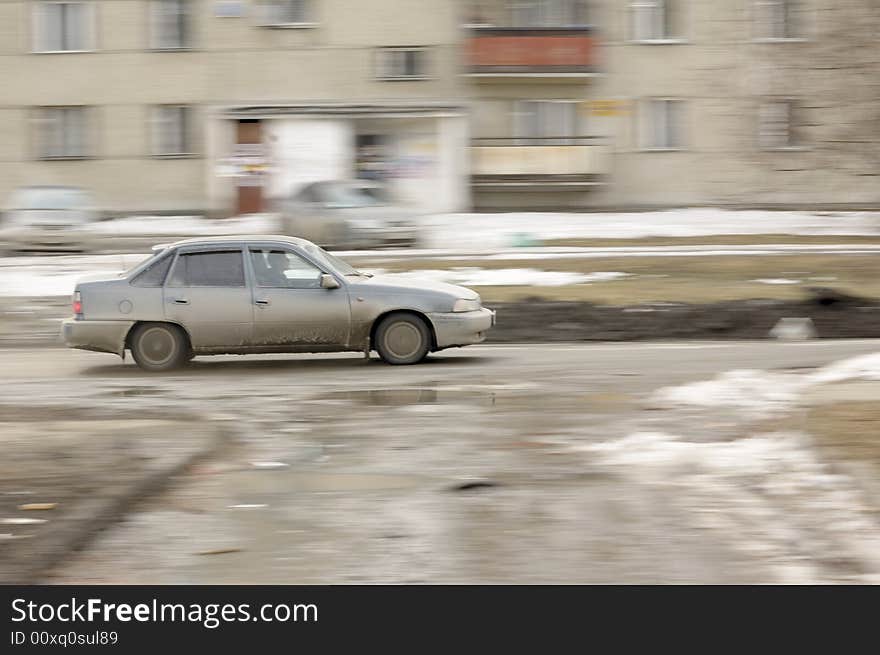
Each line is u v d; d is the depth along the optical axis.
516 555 9.82
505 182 60.22
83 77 60.94
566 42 59.50
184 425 14.92
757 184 57.91
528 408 16.02
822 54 32.78
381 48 60.25
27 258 39.75
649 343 24.70
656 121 60.78
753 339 26.06
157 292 20.47
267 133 60.56
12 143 61.28
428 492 11.73
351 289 20.55
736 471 12.17
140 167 61.28
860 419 14.14
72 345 20.53
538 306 27.19
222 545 10.14
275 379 19.23
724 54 59.88
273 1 60.25
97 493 11.47
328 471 12.59
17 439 13.99
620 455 13.09
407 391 17.66
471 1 59.69
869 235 45.84
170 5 60.59
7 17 60.69
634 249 39.88
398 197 60.44
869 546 9.82
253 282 20.53
